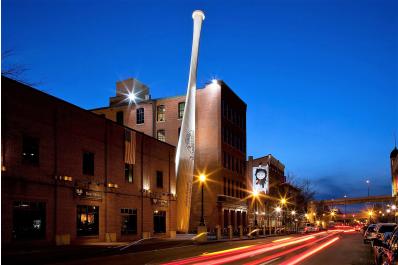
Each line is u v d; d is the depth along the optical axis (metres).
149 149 44.34
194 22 57.31
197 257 24.44
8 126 26.52
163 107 69.62
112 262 21.75
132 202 40.47
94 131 35.25
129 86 76.25
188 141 53.31
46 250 25.34
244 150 78.00
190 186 52.88
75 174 32.50
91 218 34.31
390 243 12.23
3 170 25.67
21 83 27.69
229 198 67.38
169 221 47.41
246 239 51.06
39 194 28.66
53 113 30.59
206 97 67.00
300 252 28.44
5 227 25.67
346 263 20.72
